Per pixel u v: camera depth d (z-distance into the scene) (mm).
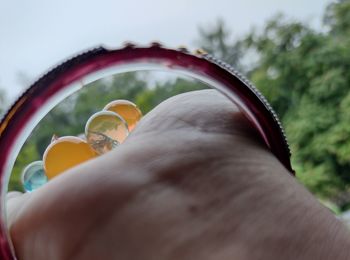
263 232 62
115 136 86
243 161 67
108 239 61
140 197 62
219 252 59
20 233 66
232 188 64
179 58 72
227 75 73
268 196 65
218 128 72
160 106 77
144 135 70
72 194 63
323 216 67
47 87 69
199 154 66
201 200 62
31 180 87
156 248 60
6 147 68
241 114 75
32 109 69
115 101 93
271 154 72
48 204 64
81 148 84
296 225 64
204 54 74
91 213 62
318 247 64
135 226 60
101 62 70
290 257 62
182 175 64
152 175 63
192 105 75
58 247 63
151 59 71
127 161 65
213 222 61
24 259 67
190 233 60
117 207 62
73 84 70
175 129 71
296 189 68
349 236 67
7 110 69
